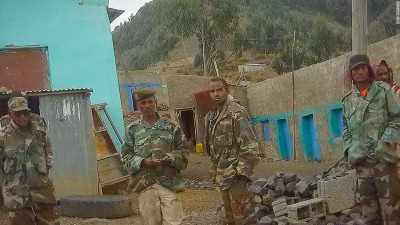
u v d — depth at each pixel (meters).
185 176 15.42
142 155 5.52
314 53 50.38
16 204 5.78
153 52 68.19
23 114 5.77
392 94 4.82
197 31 44.19
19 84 13.53
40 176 5.93
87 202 9.30
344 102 5.09
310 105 19.77
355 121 4.91
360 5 10.38
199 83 26.08
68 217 9.41
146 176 5.53
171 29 44.00
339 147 17.75
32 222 5.89
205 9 43.66
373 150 4.79
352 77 4.92
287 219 6.79
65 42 13.82
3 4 13.54
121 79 26.61
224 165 5.53
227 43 46.50
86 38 13.95
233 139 5.50
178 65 67.56
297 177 7.59
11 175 5.81
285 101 21.89
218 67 46.22
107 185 11.76
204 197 11.23
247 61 58.78
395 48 13.76
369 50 15.02
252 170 5.48
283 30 66.19
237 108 5.52
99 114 12.75
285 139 22.55
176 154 5.54
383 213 4.83
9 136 5.82
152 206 5.52
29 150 5.87
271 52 63.22
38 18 13.71
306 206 6.81
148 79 27.14
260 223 6.80
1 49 13.40
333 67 17.75
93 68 13.95
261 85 24.17
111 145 12.43
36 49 13.68
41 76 13.67
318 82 18.94
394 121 4.81
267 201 7.37
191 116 26.41
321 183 6.98
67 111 11.24
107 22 14.12
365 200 4.92
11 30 13.55
